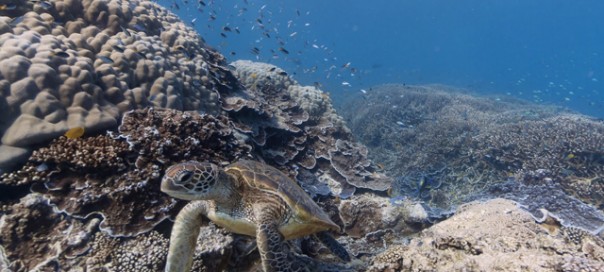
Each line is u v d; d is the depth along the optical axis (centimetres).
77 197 153
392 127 659
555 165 370
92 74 194
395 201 260
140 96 209
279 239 123
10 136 159
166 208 157
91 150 163
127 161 167
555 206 215
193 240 132
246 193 137
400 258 133
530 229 138
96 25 238
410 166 489
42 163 157
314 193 259
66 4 228
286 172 268
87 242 144
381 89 1125
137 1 286
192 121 190
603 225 192
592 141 381
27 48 179
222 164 183
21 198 151
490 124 576
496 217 146
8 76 167
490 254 117
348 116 862
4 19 194
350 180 296
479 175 420
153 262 140
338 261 172
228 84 305
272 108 329
